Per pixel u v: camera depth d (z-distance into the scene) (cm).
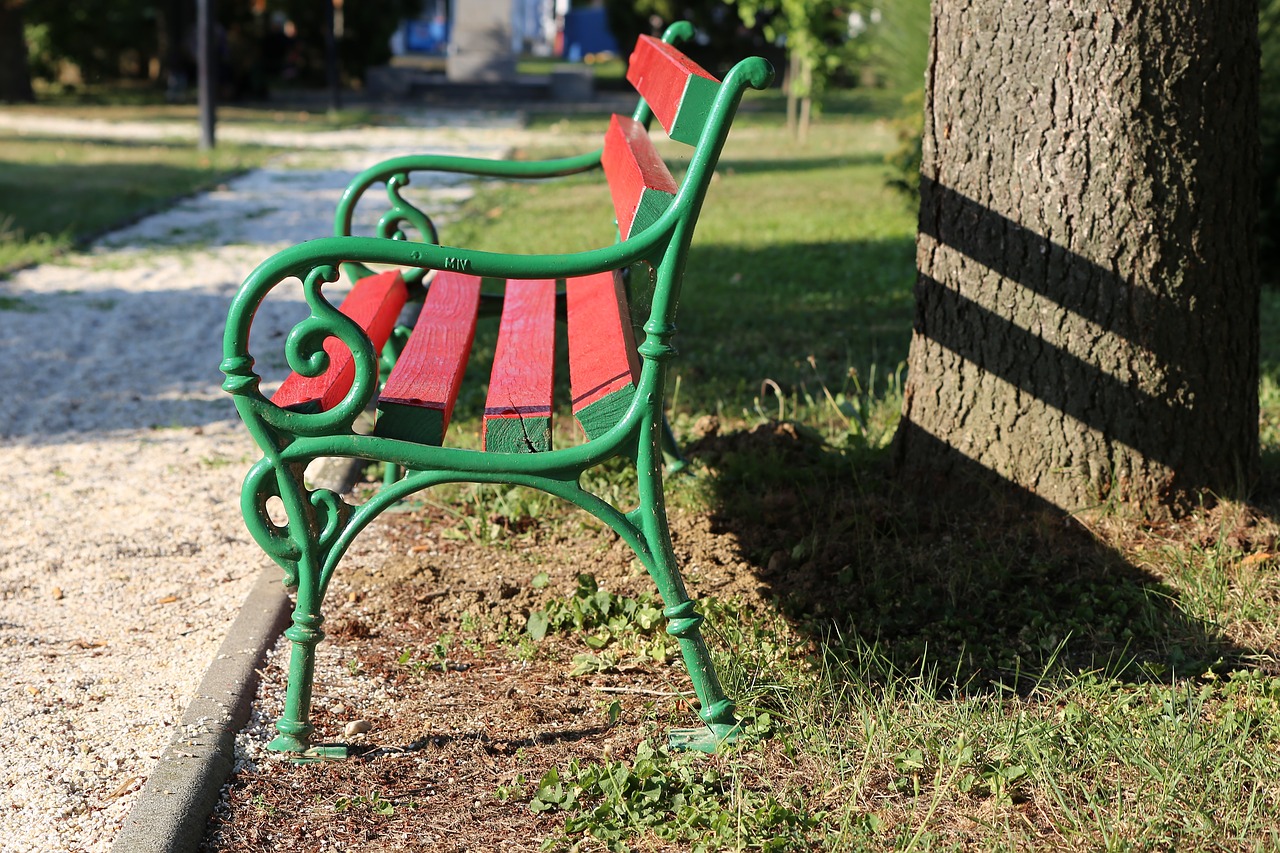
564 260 240
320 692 293
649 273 291
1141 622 308
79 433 511
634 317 345
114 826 241
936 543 348
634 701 287
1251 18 333
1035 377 346
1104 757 252
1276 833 227
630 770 252
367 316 345
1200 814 230
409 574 354
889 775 250
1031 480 352
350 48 3238
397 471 420
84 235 991
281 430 247
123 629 332
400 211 430
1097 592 322
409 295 436
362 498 416
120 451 488
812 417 490
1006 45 332
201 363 627
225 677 290
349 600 342
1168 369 338
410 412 256
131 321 713
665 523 259
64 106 2458
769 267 836
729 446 424
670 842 233
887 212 1087
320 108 2675
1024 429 350
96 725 279
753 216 1074
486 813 245
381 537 386
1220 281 338
